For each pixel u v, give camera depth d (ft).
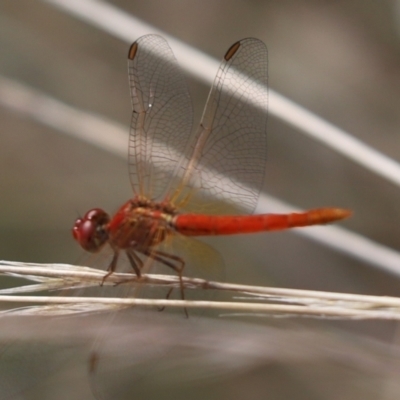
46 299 2.39
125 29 2.55
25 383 2.39
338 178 2.73
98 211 2.44
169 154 2.46
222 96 2.47
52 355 2.39
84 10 2.55
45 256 2.68
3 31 2.79
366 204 2.72
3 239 2.68
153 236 2.43
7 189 2.71
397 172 2.50
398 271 2.53
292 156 2.74
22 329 2.39
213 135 2.47
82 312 2.39
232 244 2.68
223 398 2.50
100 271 2.41
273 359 2.42
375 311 2.37
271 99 2.51
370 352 2.45
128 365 2.40
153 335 2.41
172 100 2.47
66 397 2.44
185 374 2.42
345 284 2.67
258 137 2.47
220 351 2.42
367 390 2.44
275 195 2.73
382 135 2.77
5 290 2.39
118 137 2.60
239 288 2.40
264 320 2.45
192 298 2.42
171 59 2.48
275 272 2.68
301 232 2.54
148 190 2.46
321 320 2.47
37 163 2.73
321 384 2.45
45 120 2.60
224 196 2.46
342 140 2.50
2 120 2.74
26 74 2.79
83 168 2.74
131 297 2.41
